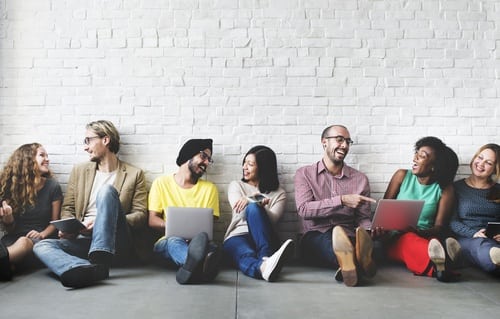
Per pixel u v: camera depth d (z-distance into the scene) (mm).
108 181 4328
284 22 4711
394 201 3807
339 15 4715
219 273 3811
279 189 4391
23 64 4637
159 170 4613
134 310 2758
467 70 4727
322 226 4168
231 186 4391
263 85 4680
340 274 3496
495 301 3004
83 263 3307
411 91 4711
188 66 4672
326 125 4680
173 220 3768
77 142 4609
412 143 4691
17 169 4172
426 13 4738
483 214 4254
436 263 3545
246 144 4645
